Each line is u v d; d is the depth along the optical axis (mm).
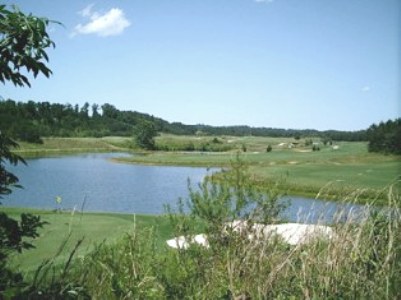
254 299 3879
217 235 5047
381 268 3791
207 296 4262
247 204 5184
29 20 3193
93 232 11125
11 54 3232
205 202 5230
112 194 38125
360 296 3625
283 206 5223
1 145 3303
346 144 156625
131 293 4281
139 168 70188
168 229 8945
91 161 83250
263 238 4676
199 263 4848
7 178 3385
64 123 175000
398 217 4188
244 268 4254
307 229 4395
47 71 3348
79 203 31984
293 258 4234
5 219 3346
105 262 4758
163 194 38562
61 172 58562
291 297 3775
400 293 3439
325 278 3738
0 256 3293
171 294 4504
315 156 88750
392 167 29578
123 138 169875
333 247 4016
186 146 143875
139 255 4887
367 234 4230
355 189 4543
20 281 3299
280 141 191125
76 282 3818
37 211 15734
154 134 143750
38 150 111750
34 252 8227
